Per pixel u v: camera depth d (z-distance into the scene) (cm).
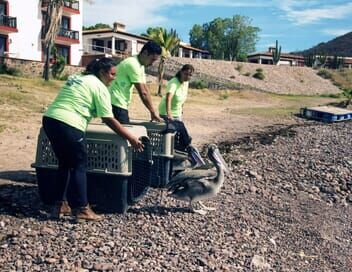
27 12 4125
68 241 538
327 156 1301
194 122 2030
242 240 624
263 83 6844
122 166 617
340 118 2508
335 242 700
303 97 5469
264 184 948
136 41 6250
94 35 6088
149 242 559
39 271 467
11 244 521
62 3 3431
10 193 705
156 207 693
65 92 567
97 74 586
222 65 6938
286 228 718
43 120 571
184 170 768
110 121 575
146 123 766
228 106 3356
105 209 643
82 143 568
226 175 958
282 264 584
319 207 851
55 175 638
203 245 579
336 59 8575
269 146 1413
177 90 828
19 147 1111
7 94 2153
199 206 721
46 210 635
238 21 10912
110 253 519
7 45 3984
